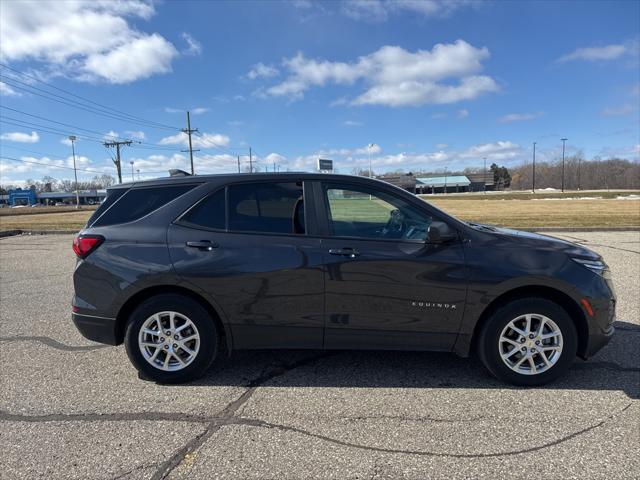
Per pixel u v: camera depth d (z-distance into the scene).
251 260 3.50
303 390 3.50
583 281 3.44
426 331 3.52
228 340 3.61
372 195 3.66
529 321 3.48
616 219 18.02
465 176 137.38
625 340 4.45
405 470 2.50
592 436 2.81
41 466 2.57
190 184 3.76
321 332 3.56
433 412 3.14
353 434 2.88
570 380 3.61
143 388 3.56
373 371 3.85
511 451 2.67
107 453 2.69
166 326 3.62
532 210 26.94
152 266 3.52
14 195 120.69
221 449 2.72
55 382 3.68
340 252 3.49
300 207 3.64
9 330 5.04
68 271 8.82
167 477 2.46
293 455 2.66
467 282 3.44
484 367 3.90
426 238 3.56
